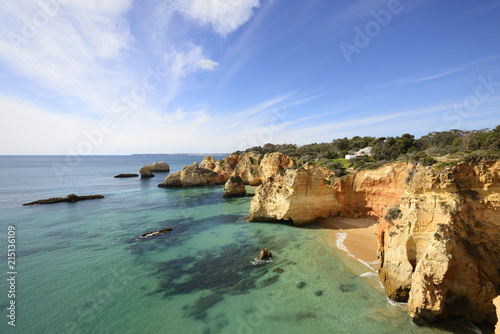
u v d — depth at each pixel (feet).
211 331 45.78
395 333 43.11
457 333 42.42
